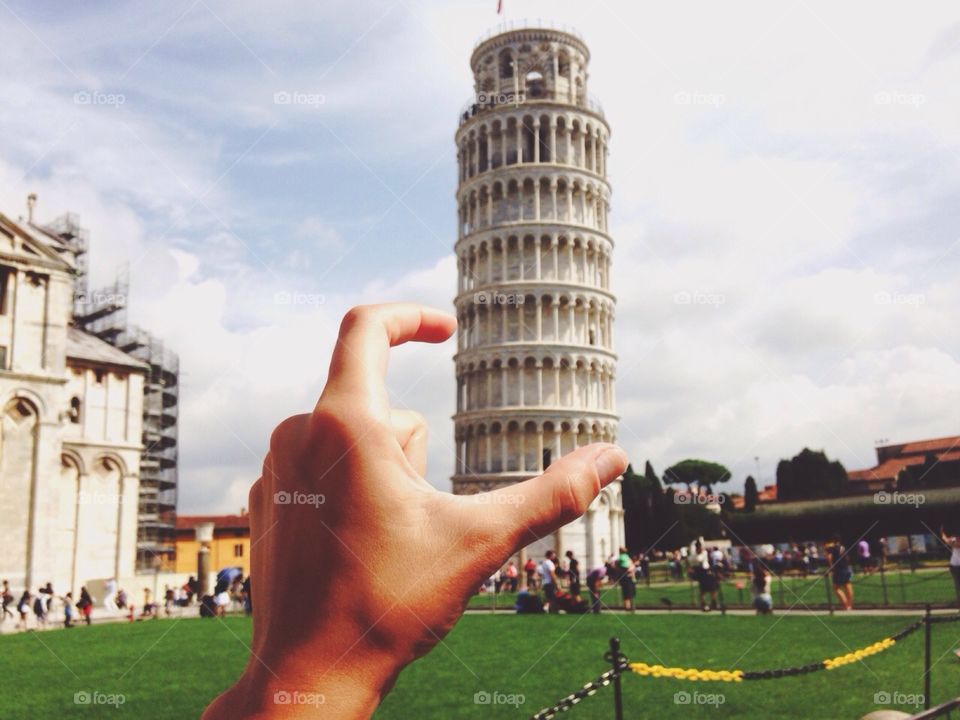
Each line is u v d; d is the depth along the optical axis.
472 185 80.06
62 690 16.06
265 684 1.49
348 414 1.65
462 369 77.44
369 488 1.58
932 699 12.43
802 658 16.58
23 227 51.88
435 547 1.57
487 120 79.62
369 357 1.76
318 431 1.65
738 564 44.28
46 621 41.00
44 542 49.81
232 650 22.75
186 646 24.19
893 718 6.19
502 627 26.39
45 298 52.75
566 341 75.38
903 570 45.38
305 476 1.62
